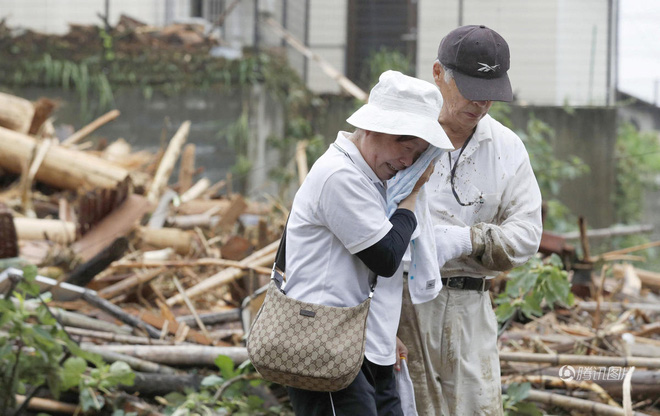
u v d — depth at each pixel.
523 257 4.57
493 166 4.68
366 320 4.09
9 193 10.61
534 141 14.98
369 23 19.14
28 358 5.60
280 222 10.03
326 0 18.64
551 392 6.17
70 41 16.23
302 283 4.09
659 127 20.98
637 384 6.04
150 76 15.86
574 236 12.60
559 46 17.55
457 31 4.45
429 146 4.11
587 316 8.21
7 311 5.46
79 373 5.63
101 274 8.20
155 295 7.90
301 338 3.94
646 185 19.62
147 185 10.80
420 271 4.34
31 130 11.70
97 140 15.66
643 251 16.83
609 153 16.53
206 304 8.10
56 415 5.96
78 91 15.80
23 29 16.39
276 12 17.69
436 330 4.66
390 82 4.03
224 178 15.48
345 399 4.11
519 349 6.86
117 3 18.09
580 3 17.44
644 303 9.07
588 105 16.95
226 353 6.23
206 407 5.82
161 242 9.09
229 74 15.70
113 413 5.85
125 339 6.50
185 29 16.81
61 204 10.08
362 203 3.96
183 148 15.56
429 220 4.38
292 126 16.70
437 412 4.68
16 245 7.71
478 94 4.32
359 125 3.98
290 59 18.19
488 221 4.74
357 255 4.00
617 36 17.25
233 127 15.52
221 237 9.96
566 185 16.50
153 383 6.04
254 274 7.69
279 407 5.88
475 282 4.71
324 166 4.04
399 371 4.54
